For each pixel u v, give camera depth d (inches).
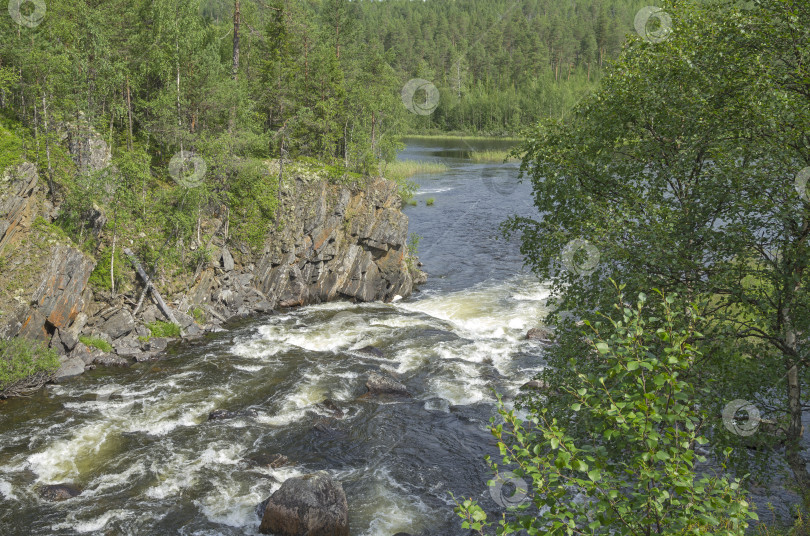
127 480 698.2
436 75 6309.1
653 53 577.9
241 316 1364.4
